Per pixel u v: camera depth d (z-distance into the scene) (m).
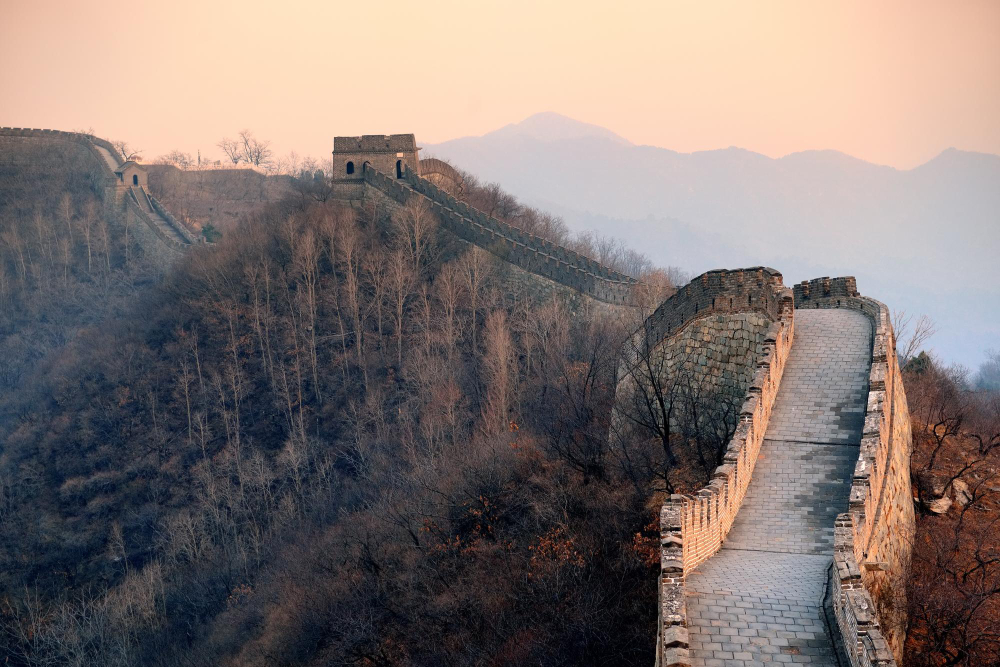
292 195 137.75
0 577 95.06
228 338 114.38
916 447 52.72
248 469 97.62
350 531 74.62
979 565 42.88
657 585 45.28
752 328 50.22
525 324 95.62
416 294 110.12
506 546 57.44
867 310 50.97
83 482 103.31
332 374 106.06
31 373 127.94
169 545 93.06
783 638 28.22
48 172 193.75
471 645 51.50
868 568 33.97
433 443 85.25
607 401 65.44
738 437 37.53
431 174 135.38
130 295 152.25
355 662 58.41
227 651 72.38
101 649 81.62
